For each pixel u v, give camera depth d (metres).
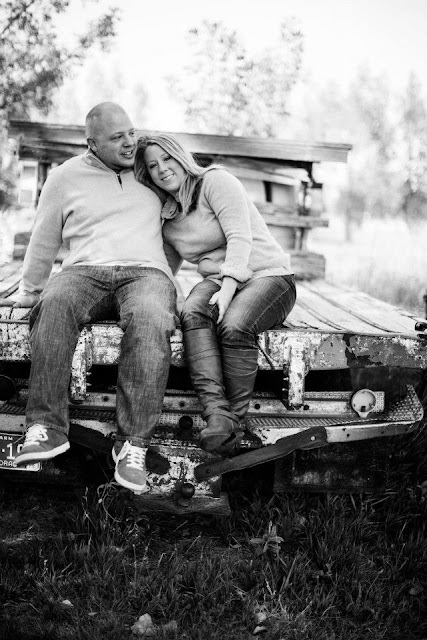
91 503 3.34
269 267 3.32
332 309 4.13
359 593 2.81
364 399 3.38
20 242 5.84
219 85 9.72
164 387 2.99
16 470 3.46
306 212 6.31
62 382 2.95
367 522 3.34
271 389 3.61
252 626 2.64
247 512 3.41
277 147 6.00
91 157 3.37
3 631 2.50
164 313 3.06
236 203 3.22
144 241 3.36
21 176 5.98
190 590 2.82
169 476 3.23
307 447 3.22
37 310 3.12
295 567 2.94
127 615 2.65
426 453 3.86
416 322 3.62
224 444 2.95
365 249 11.47
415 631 2.71
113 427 3.20
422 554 3.15
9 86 8.52
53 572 2.81
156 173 3.28
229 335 3.04
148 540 3.17
